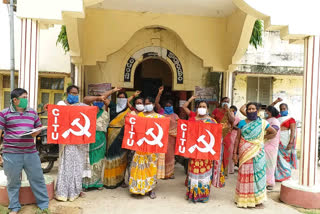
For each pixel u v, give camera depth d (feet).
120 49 27.20
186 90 28.19
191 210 14.33
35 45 14.56
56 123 14.65
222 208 14.71
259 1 15.25
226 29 27.43
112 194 16.38
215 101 28.25
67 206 14.28
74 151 15.10
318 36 15.43
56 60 29.66
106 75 26.99
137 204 14.93
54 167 23.58
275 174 20.34
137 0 23.82
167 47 27.91
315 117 15.42
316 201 15.01
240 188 14.83
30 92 14.43
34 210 13.52
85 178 16.55
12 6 22.84
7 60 28.58
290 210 14.70
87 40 25.89
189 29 27.17
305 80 15.70
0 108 30.50
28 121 13.00
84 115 14.96
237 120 21.97
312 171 15.46
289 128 20.45
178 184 18.94
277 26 15.64
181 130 15.44
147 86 37.50
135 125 15.38
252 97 33.91
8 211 13.11
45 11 14.17
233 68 26.86
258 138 14.70
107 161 17.29
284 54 32.58
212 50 27.55
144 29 27.58
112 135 17.30
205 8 25.23
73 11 14.35
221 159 16.74
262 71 31.91
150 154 15.72
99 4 24.77
